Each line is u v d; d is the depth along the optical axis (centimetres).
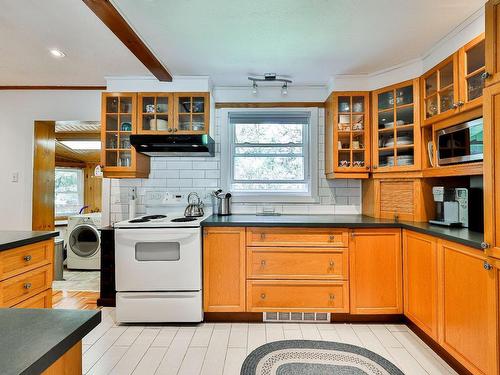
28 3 183
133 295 249
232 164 340
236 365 193
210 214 322
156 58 256
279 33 221
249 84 324
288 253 253
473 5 187
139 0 180
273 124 341
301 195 329
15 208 332
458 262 176
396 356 203
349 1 183
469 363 166
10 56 256
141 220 272
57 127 390
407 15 198
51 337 63
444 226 226
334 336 231
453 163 218
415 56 256
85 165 602
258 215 317
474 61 204
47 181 351
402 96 274
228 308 253
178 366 192
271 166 343
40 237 179
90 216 425
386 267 250
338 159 295
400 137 276
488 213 150
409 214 266
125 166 297
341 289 252
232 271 254
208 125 294
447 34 222
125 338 229
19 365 52
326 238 252
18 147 333
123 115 299
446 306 188
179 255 248
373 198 295
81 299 310
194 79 298
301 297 253
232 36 224
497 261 145
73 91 330
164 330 242
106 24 201
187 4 185
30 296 173
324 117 330
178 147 287
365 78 295
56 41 231
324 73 293
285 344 219
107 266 293
